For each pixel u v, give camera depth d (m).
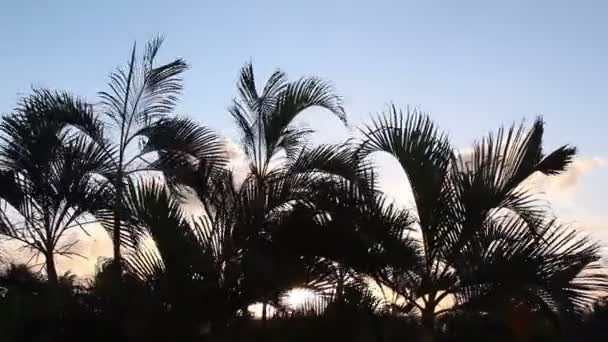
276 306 9.73
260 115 11.48
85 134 11.52
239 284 9.53
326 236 9.66
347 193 10.03
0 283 10.85
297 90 11.38
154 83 11.88
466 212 9.83
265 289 9.51
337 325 9.45
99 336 9.66
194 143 11.31
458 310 9.88
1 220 11.15
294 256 9.58
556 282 9.31
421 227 10.13
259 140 11.45
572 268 9.38
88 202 10.82
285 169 10.59
